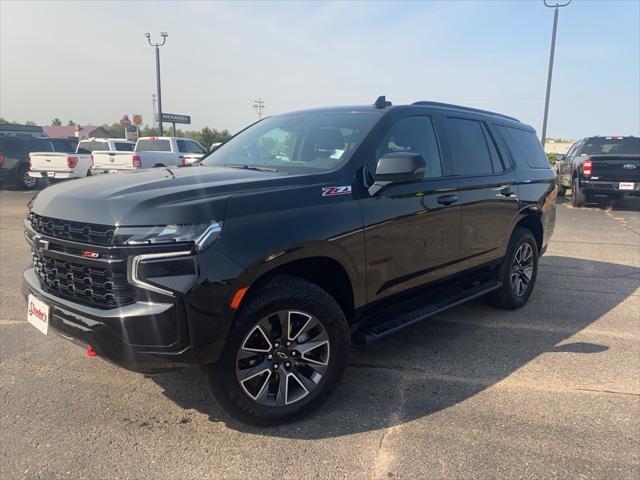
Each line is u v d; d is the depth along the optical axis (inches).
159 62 997.8
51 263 112.0
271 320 111.7
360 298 127.7
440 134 159.2
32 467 99.7
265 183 113.3
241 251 101.2
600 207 572.4
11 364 144.0
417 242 142.0
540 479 98.5
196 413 120.6
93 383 134.0
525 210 194.7
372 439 111.5
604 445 109.9
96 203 103.1
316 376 119.0
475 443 110.1
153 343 96.7
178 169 138.6
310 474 99.5
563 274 262.2
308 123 154.1
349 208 121.7
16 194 656.4
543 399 130.0
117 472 99.0
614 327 183.6
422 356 156.3
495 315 195.8
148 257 95.6
